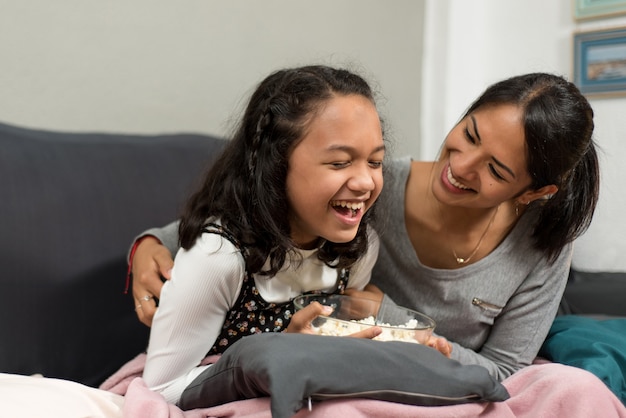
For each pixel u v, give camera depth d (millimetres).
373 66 2162
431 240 1328
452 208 1293
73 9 1581
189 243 1086
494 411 935
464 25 2234
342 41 2088
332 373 824
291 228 1090
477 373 920
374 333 942
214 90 1831
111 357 1324
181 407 1013
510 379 1080
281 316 1141
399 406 851
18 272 1232
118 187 1397
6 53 1501
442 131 2266
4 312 1212
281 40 1957
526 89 1125
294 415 834
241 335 1125
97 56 1625
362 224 1162
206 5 1797
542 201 1290
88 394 958
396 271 1363
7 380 963
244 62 1883
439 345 1019
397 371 861
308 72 1053
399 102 2236
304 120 990
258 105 1079
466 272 1289
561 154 1113
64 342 1270
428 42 2289
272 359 812
